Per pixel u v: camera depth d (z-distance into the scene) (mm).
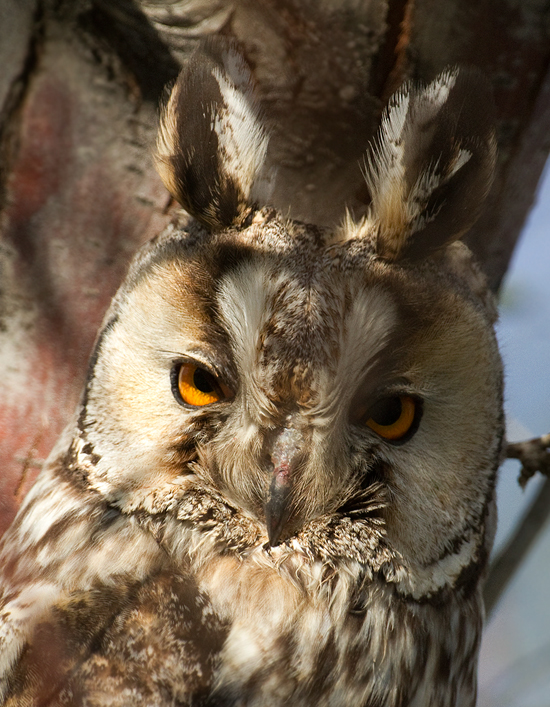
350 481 2230
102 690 2213
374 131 2232
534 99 2240
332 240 2223
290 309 2213
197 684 2217
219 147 2227
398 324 2221
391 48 2229
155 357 2227
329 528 2234
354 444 2230
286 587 2229
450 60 2230
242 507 2229
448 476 2232
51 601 2227
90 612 2223
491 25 2230
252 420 2221
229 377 2225
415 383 2225
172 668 2217
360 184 2234
